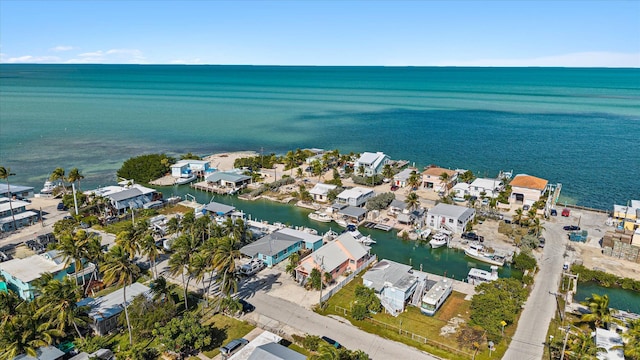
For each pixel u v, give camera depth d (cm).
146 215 11119
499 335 6094
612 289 7869
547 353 5841
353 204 11912
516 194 12281
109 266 6025
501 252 9119
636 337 5281
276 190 13775
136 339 6062
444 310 6969
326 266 7838
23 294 6969
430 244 9794
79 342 5838
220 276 6825
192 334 5762
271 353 5269
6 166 16838
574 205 12519
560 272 8281
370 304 6844
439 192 13288
